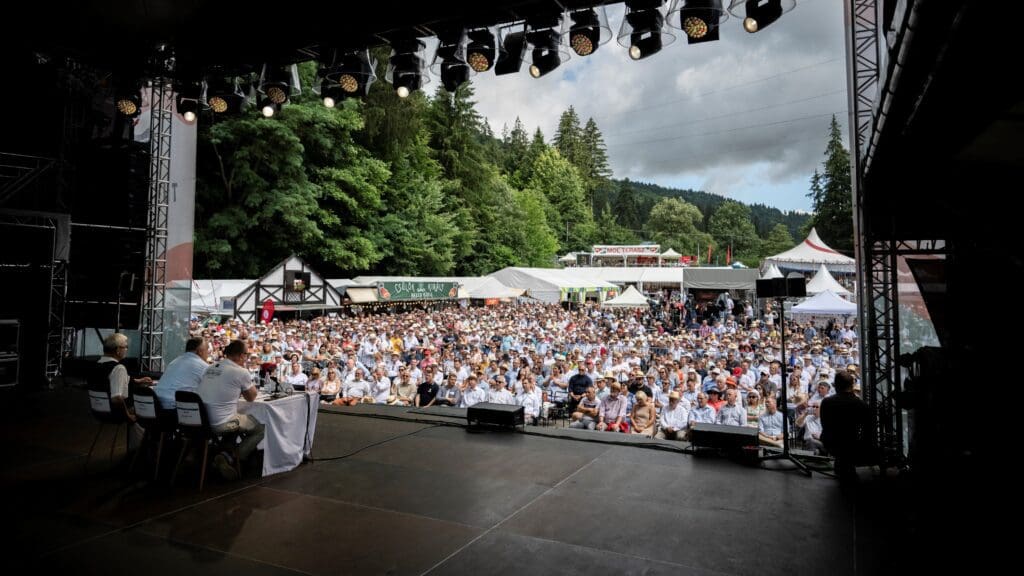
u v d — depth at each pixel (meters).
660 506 4.38
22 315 8.76
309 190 26.33
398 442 6.25
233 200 25.89
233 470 4.87
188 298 10.98
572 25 5.39
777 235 99.75
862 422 4.99
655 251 58.97
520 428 6.87
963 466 3.88
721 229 108.31
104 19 6.19
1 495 4.42
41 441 5.94
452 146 44.19
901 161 4.72
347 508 4.27
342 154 29.61
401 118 33.31
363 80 6.38
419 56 6.17
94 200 9.74
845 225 53.75
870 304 6.63
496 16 5.59
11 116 8.86
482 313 26.06
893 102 3.43
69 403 7.81
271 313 20.81
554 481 4.95
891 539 3.79
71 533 3.75
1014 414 3.61
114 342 5.23
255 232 26.27
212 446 5.05
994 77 2.67
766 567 3.39
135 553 3.48
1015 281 4.34
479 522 4.03
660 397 9.46
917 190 5.38
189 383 4.87
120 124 10.00
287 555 3.48
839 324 22.50
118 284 9.58
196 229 24.14
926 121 3.52
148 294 9.74
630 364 11.47
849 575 3.28
